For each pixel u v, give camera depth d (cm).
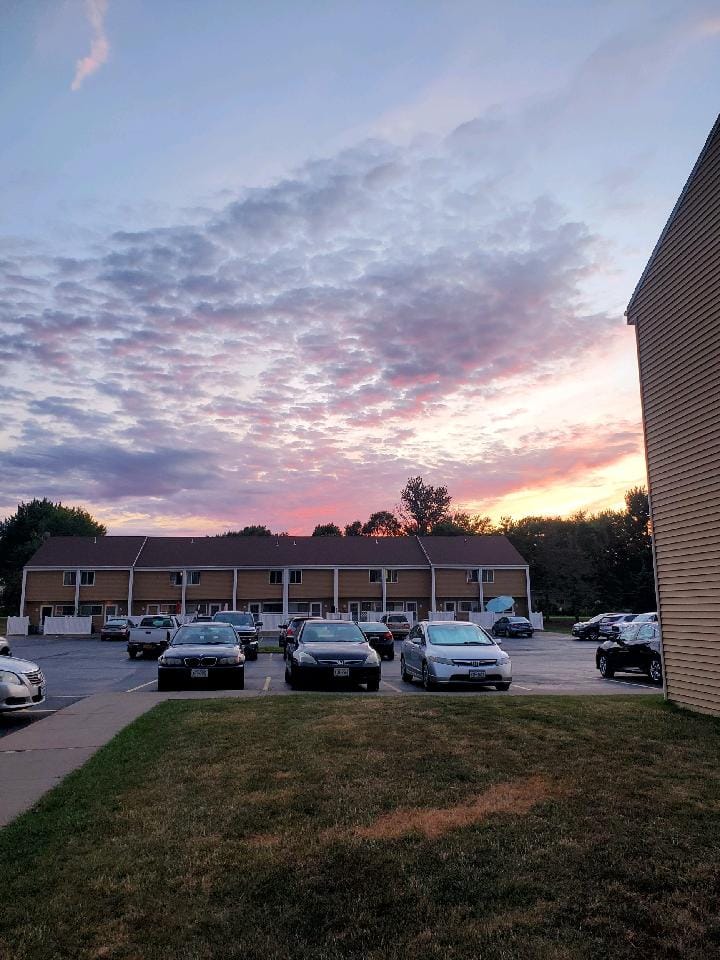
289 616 5306
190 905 445
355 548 5894
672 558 1074
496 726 873
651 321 1152
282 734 870
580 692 1455
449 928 413
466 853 504
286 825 566
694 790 627
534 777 669
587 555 6788
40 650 3475
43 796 671
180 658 1510
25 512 9344
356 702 1090
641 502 6147
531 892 450
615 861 485
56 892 464
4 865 505
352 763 727
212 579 5700
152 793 662
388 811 589
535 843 518
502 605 5650
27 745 910
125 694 1398
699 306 1020
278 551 5822
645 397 1167
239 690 1509
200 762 761
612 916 421
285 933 414
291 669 1547
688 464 1037
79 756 847
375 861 494
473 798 616
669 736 819
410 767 710
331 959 388
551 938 401
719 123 982
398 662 2645
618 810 579
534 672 2147
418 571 5769
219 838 545
